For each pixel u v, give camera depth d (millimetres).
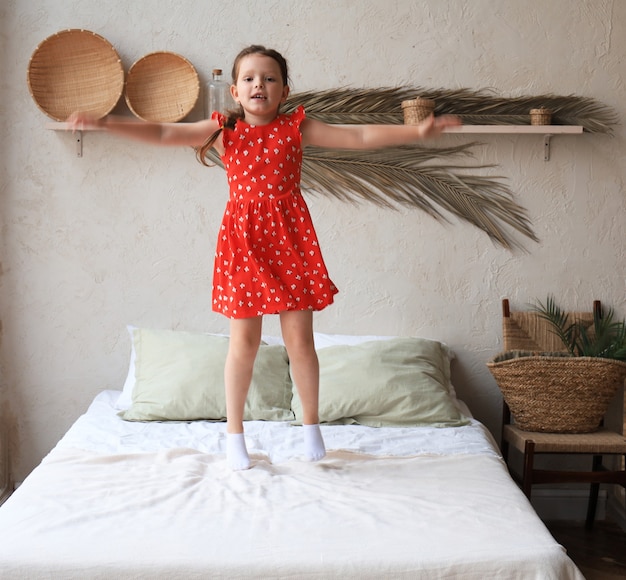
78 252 3697
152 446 2846
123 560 1953
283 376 3426
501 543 2043
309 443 2678
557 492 3795
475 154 3678
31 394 3746
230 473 2539
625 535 3570
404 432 3076
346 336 3674
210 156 3670
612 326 3502
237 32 3635
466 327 3740
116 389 3744
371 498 2326
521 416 3406
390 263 3719
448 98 3627
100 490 2377
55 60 3568
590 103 3619
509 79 3639
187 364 3340
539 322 3674
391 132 2584
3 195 3664
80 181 3670
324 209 3705
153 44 3633
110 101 3592
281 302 2516
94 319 3727
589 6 3611
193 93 3600
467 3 3621
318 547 2012
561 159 3674
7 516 2188
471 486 2445
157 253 3707
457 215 3701
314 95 3621
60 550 1983
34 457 3771
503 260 3715
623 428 3352
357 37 3633
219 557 1966
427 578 1948
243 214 2555
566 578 1988
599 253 3703
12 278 3701
